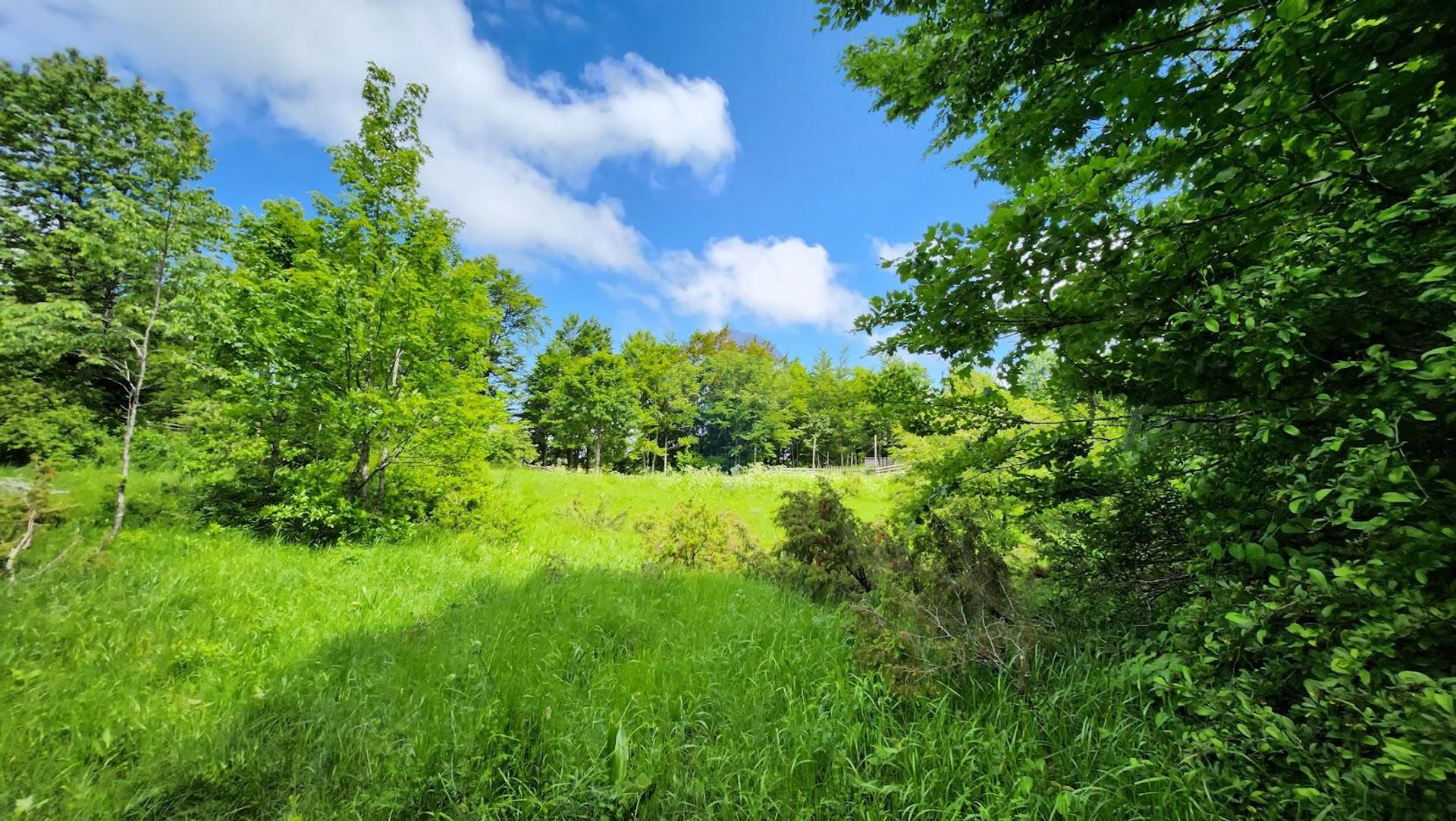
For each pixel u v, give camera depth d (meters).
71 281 9.68
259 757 2.58
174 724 2.81
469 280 8.68
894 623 3.44
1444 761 1.17
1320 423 1.83
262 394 7.14
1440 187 1.44
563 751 2.64
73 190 12.20
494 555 7.18
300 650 3.78
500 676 3.32
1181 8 2.07
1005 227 2.06
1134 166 1.84
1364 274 1.63
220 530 6.71
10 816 2.21
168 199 6.62
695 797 2.41
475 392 9.21
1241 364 1.84
